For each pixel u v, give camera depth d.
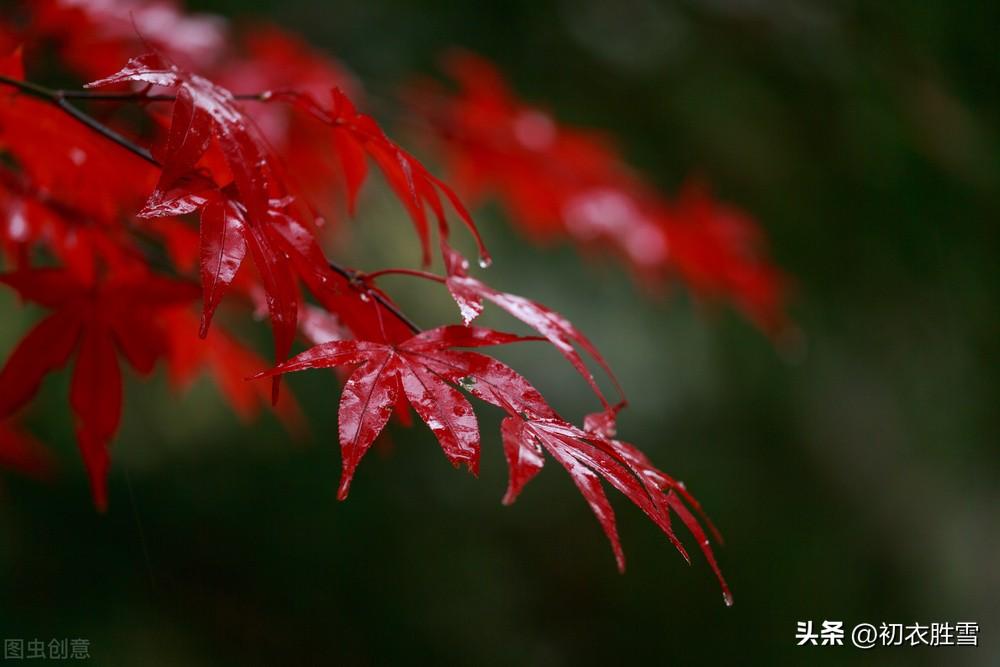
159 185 0.92
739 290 2.96
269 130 2.02
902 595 4.65
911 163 3.57
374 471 4.37
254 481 4.14
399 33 3.56
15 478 3.81
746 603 4.50
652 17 3.79
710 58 3.66
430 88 3.34
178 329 1.72
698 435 4.59
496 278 4.26
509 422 0.88
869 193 3.66
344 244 2.93
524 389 0.97
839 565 4.55
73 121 1.21
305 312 1.43
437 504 4.46
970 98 3.51
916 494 4.60
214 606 4.00
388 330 1.10
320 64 2.29
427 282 3.89
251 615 4.03
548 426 0.93
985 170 3.48
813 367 4.31
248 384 1.87
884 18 3.49
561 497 4.72
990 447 4.29
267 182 0.99
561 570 4.63
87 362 1.35
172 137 0.95
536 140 2.63
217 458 4.08
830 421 4.54
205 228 0.92
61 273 1.36
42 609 3.69
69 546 3.85
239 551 4.09
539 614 4.55
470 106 2.61
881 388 4.26
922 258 3.76
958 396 4.14
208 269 0.89
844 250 3.78
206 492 4.07
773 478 4.56
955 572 4.78
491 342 1.01
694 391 4.60
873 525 4.62
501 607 4.45
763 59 3.61
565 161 2.68
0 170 1.43
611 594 4.62
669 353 4.56
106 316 1.37
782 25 3.58
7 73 1.18
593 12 3.80
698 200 2.81
